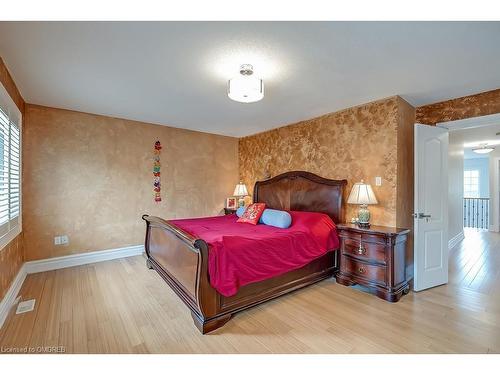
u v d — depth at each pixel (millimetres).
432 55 2021
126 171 4066
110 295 2652
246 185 5324
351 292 2793
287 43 1852
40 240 3357
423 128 2920
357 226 3004
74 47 1923
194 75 2408
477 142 5664
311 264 2928
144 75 2410
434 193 3004
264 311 2359
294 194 4012
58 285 2891
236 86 2178
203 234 2689
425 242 2896
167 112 3645
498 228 6547
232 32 1721
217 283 2033
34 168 3303
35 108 3307
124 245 4047
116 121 3959
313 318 2236
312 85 2635
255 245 2352
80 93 2904
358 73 2354
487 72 2332
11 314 2252
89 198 3734
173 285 2559
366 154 3178
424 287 2869
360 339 1924
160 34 1747
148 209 4297
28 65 2219
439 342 1882
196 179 4887
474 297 2672
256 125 4387
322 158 3727
